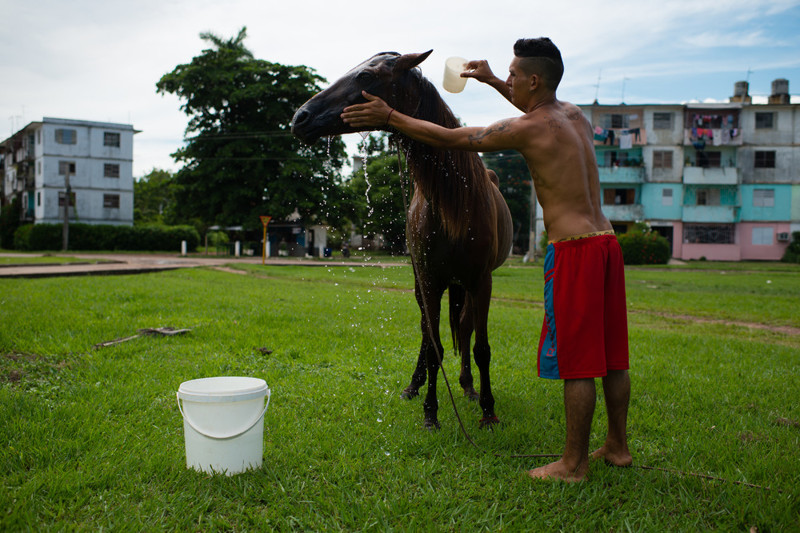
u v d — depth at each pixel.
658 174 38.72
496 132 2.70
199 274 15.93
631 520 2.34
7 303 7.69
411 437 3.21
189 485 2.50
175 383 4.09
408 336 6.25
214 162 33.81
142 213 64.00
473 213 3.28
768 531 2.27
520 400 4.06
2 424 3.10
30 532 2.08
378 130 3.08
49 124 43.91
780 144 38.47
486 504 2.45
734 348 6.20
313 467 2.79
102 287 10.36
